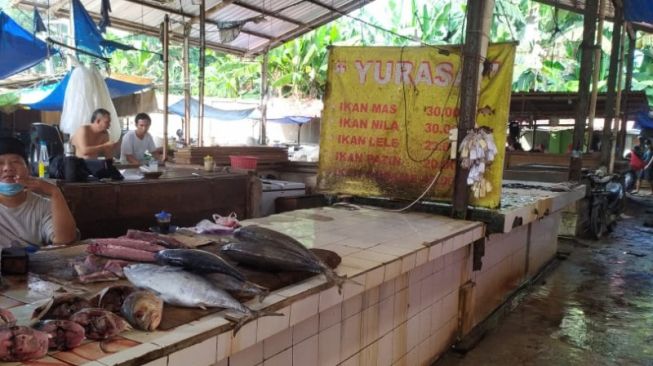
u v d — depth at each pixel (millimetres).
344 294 2533
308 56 20797
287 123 22344
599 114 16781
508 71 4512
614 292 6086
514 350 4312
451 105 4766
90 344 1627
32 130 7910
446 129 4793
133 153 7527
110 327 1665
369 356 3170
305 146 20188
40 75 12305
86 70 7570
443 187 4801
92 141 5895
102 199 4730
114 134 7941
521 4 20938
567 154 12656
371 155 5090
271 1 11203
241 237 2764
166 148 8297
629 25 15633
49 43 8172
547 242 7270
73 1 8289
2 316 1626
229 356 1904
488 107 4594
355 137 5145
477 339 4492
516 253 5871
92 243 2490
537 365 4043
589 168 11812
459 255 4293
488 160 4410
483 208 4598
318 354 2701
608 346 4441
